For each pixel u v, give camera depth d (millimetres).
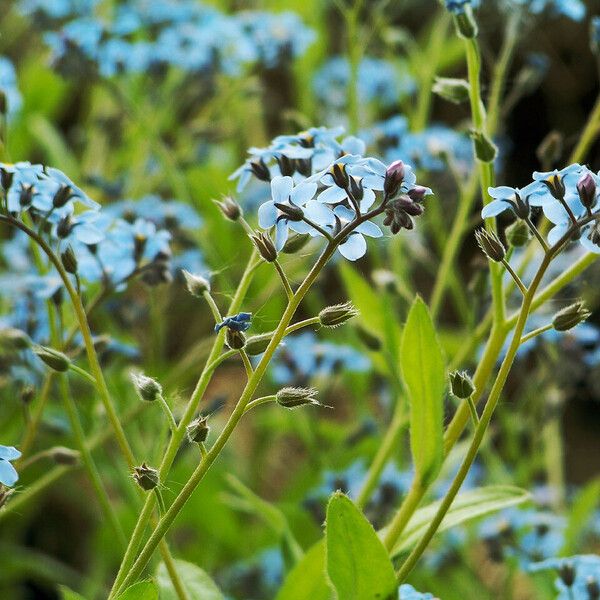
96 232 318
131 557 300
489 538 400
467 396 298
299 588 342
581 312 293
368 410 471
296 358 417
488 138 322
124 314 418
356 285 388
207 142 500
